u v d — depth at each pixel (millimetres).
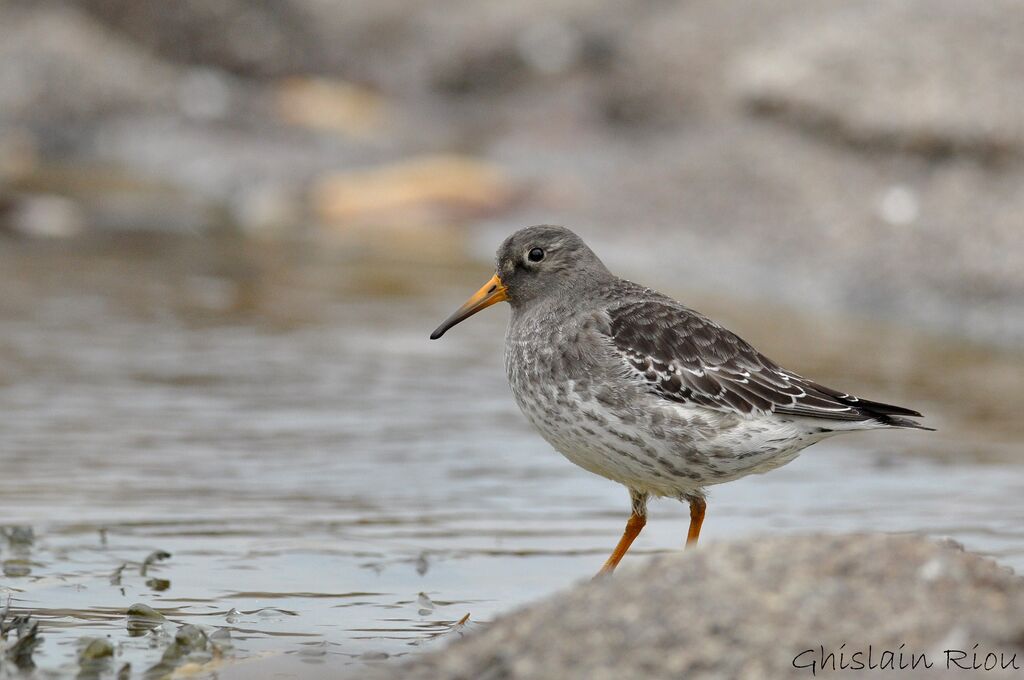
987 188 18922
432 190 22734
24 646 7582
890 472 11867
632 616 6348
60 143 26188
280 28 30031
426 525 10164
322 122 27891
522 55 30172
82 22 28422
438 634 8008
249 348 15133
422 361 14969
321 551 9500
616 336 9352
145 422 12484
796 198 20000
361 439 12250
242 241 20500
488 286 10242
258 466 11406
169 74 28484
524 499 10867
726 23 28000
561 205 22469
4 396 13062
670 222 20719
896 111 20031
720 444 9188
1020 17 20516
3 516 10008
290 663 7484
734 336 9594
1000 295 17484
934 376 14906
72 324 15703
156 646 7715
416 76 30625
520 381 9625
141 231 20797
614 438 9273
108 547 9453
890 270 18344
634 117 28281
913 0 21594
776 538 6727
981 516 10609
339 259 19609
